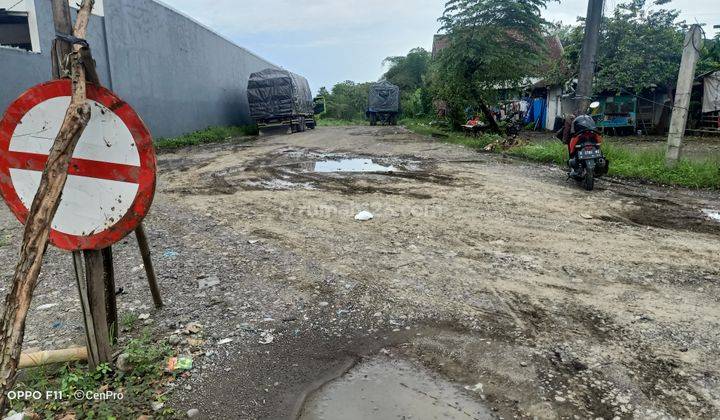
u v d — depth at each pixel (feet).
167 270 14.88
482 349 10.18
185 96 72.43
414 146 53.01
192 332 10.93
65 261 15.93
